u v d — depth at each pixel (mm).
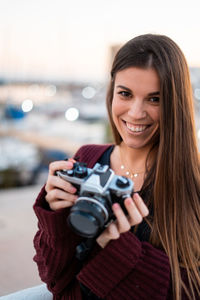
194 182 1020
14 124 6441
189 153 998
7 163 4441
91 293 1003
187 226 996
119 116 1014
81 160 1268
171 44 944
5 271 2172
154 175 1053
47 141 6238
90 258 1006
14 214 3096
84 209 750
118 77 963
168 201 997
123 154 1187
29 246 2506
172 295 944
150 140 1082
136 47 924
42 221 963
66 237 952
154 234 994
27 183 4473
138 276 898
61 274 1002
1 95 6445
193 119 1013
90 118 7453
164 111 941
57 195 911
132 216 809
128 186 810
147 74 907
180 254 996
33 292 1158
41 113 7918
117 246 887
